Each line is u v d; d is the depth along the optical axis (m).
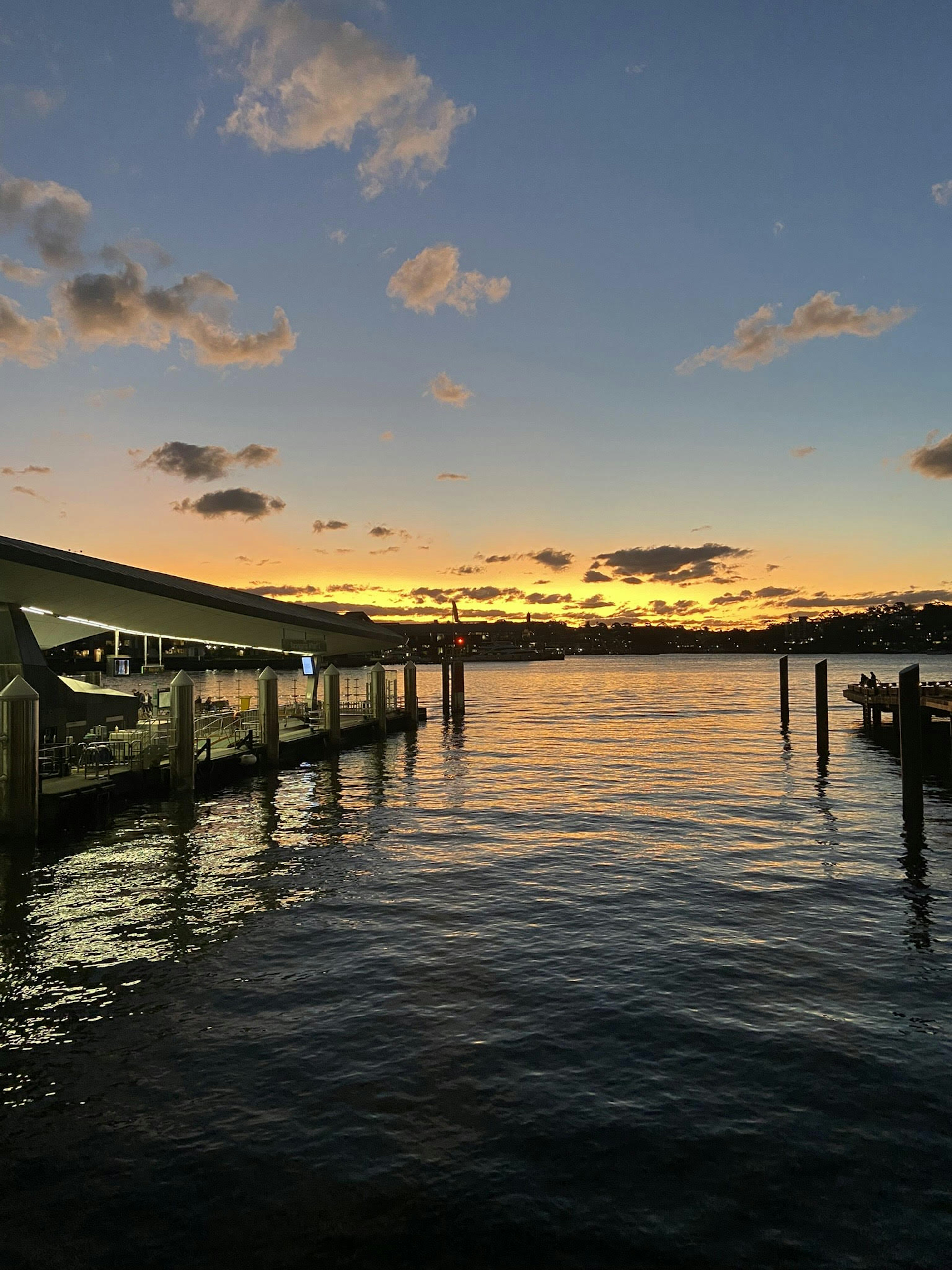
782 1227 5.91
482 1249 5.71
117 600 28.17
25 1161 6.73
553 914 13.41
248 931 12.62
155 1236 5.85
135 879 15.78
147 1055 8.55
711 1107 7.45
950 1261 5.57
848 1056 8.41
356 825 21.22
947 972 10.73
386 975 10.73
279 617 34.62
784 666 47.66
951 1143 6.87
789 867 16.52
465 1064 8.29
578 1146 6.86
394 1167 6.61
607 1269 5.52
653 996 9.96
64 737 26.41
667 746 40.62
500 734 47.34
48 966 11.16
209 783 26.42
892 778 28.88
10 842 17.97
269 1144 6.93
